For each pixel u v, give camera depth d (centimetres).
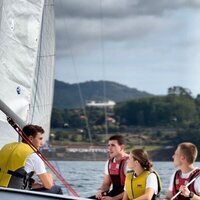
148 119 12331
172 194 1518
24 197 1141
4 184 1408
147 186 1502
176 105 12425
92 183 3169
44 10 2144
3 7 1585
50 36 2152
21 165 1420
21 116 1659
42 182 1445
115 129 12425
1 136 1623
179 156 1491
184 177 1488
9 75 1622
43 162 1454
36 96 2105
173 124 11588
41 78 2125
